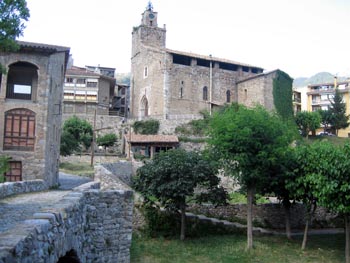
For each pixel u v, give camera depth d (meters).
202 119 51.50
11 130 26.05
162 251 18.91
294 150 21.16
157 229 21.88
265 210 25.77
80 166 39.47
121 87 78.56
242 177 20.06
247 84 59.53
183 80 57.66
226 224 23.33
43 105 26.23
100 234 12.70
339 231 25.58
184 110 57.03
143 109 62.16
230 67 63.62
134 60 66.25
